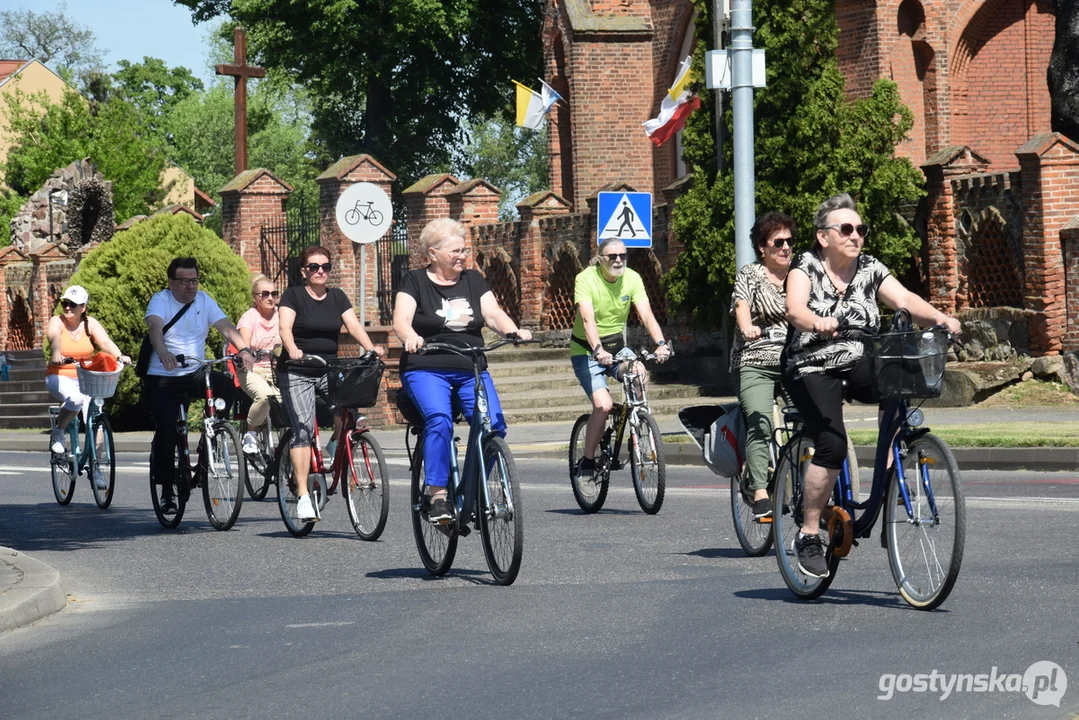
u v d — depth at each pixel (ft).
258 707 51.44
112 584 84.02
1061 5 224.33
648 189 313.73
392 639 62.59
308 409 100.01
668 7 306.35
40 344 314.76
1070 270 193.26
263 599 75.97
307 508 99.35
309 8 396.57
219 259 237.66
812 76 209.67
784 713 47.37
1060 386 192.65
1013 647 55.36
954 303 207.72
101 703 53.31
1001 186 199.62
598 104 311.06
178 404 108.47
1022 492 111.55
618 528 99.45
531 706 49.67
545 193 261.24
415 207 277.03
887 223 210.79
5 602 71.00
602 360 106.42
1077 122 223.10
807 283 65.82
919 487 63.31
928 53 268.62
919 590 63.62
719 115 205.05
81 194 350.23
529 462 160.15
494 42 421.18
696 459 151.64
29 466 180.34
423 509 80.74
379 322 278.46
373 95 435.12
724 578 76.02
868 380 65.00
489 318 80.79
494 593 73.82
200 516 118.11
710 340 233.14
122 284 231.50
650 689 51.37
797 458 68.59
